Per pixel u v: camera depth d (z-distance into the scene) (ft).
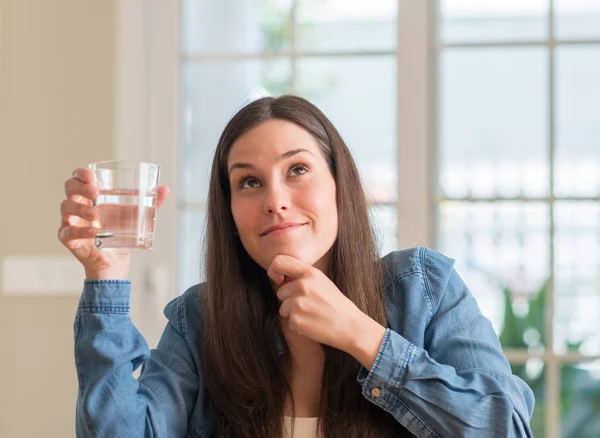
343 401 4.65
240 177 4.60
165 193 4.44
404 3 9.27
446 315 4.81
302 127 4.64
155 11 9.73
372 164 9.31
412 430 4.33
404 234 9.16
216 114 9.68
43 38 9.79
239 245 5.00
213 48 9.71
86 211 4.25
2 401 9.66
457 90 9.25
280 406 4.78
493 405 4.27
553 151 9.07
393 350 4.33
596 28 9.04
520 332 9.06
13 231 9.72
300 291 4.41
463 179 9.21
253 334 4.89
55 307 9.62
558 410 8.98
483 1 9.22
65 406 9.60
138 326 9.53
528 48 9.14
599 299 8.95
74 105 9.73
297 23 9.54
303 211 4.55
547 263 9.04
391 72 9.32
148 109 9.73
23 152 9.75
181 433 4.82
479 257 9.16
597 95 9.03
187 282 9.67
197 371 4.99
